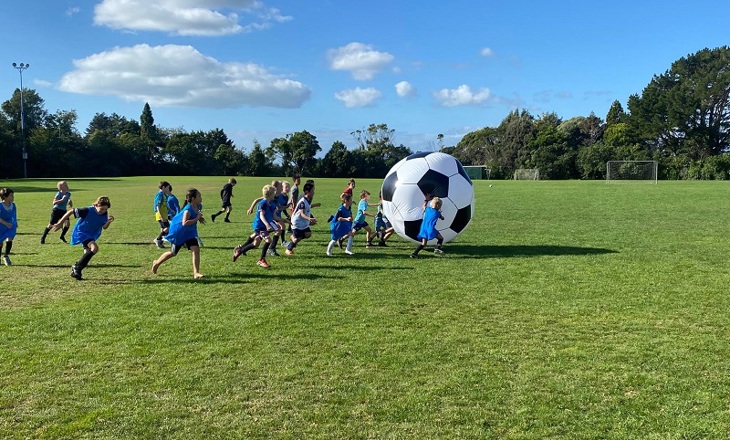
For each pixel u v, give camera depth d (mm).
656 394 4074
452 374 4469
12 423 3674
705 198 26094
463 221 11141
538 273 8594
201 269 9078
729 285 7625
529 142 82250
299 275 8539
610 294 7156
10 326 5805
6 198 9266
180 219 8258
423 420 3701
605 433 3521
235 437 3488
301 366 4652
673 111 74000
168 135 93875
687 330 5598
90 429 3592
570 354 4922
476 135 95375
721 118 74000
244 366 4656
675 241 11969
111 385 4270
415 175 10992
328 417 3744
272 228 9312
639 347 5090
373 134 101750
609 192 32531
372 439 3459
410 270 8922
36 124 85312
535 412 3805
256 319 6047
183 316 6180
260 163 90438
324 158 88875
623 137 80938
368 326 5793
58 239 13023
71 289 7594
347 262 9734
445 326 5789
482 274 8555
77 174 76438
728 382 4270
